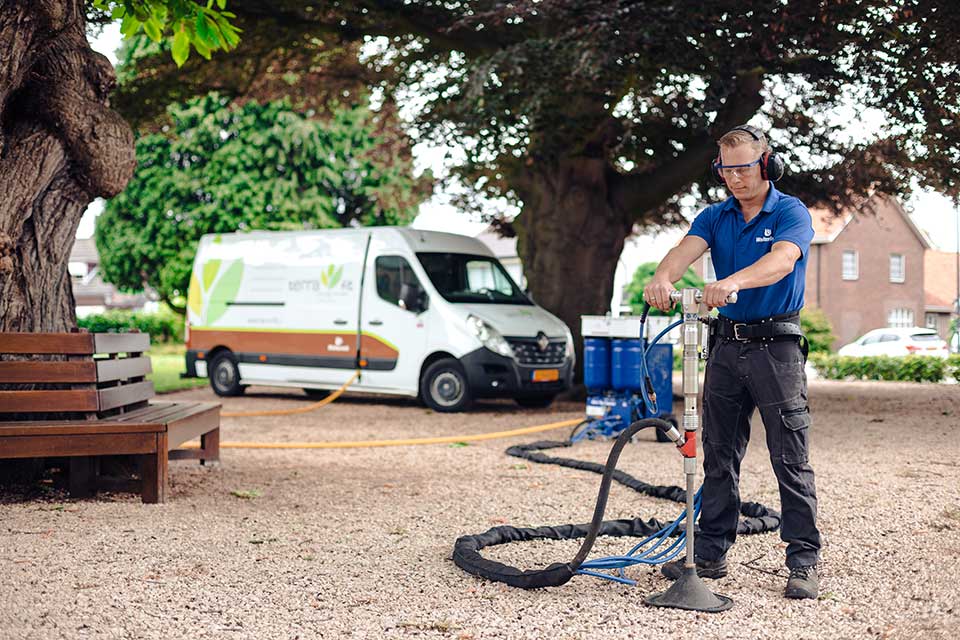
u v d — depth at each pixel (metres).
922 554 5.07
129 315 42.12
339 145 35.25
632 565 4.85
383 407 14.65
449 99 15.09
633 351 10.30
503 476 7.95
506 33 15.07
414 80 16.56
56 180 7.18
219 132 35.12
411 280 14.10
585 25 12.26
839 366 24.50
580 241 15.45
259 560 4.92
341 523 5.94
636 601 4.24
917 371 23.22
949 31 11.08
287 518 6.07
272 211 35.19
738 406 4.50
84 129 7.06
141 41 31.55
